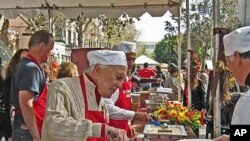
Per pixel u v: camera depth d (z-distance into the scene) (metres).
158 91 6.04
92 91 2.24
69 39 29.06
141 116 3.18
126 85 3.58
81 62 6.74
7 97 4.69
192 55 6.16
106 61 2.18
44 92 3.38
